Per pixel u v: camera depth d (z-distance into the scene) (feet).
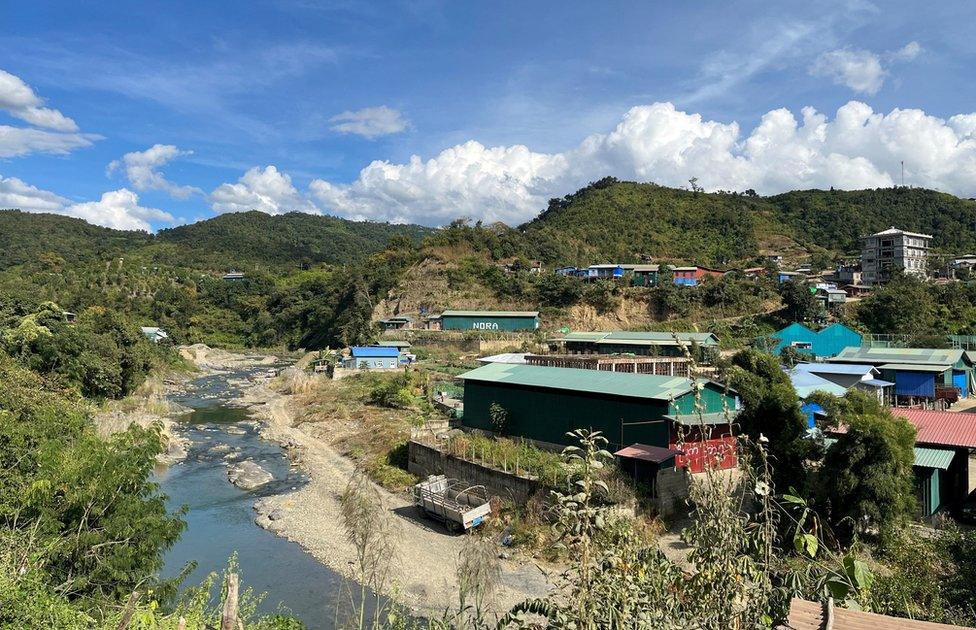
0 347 131.75
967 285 239.71
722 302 256.73
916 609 34.91
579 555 16.96
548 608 18.40
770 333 226.38
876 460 56.13
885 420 58.49
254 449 127.44
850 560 20.80
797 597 19.39
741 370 74.33
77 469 44.78
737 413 69.97
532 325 257.75
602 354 172.86
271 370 256.11
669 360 139.23
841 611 16.55
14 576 31.86
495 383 108.47
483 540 27.68
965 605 37.06
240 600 40.37
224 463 116.98
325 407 157.07
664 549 62.13
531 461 84.38
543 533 70.90
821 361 163.63
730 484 19.84
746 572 17.67
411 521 82.23
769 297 260.21
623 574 17.11
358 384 180.45
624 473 75.15
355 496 28.58
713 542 17.65
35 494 41.60
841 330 187.52
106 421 112.37
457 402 145.38
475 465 87.81
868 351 157.89
